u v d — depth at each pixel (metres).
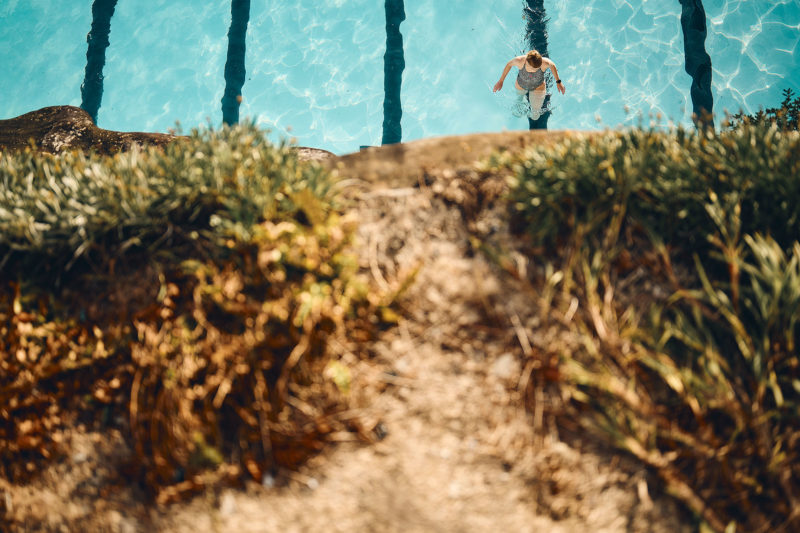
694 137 3.09
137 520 2.27
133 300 2.70
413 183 2.99
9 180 3.32
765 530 2.11
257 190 2.71
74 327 2.69
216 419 2.33
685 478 2.19
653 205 2.68
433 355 2.46
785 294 2.40
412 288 2.61
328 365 2.38
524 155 2.94
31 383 2.59
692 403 2.26
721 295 2.49
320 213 2.69
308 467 2.25
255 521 2.18
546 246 2.70
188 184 2.82
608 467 2.23
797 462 2.21
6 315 2.77
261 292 2.55
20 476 2.47
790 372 2.36
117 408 2.51
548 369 2.39
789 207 2.62
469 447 2.26
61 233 2.83
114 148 5.55
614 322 2.47
